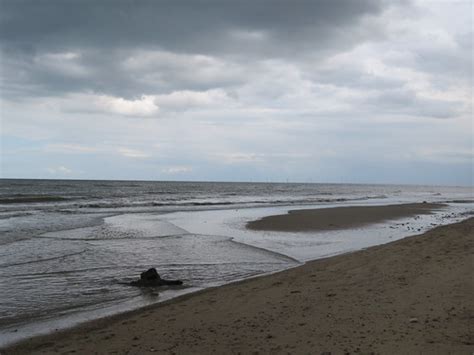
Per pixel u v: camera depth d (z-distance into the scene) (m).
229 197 59.59
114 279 10.35
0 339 6.26
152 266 11.95
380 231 21.06
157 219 25.50
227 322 6.35
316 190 107.31
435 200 61.00
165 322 6.64
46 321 7.20
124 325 6.65
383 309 6.36
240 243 16.41
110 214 28.31
